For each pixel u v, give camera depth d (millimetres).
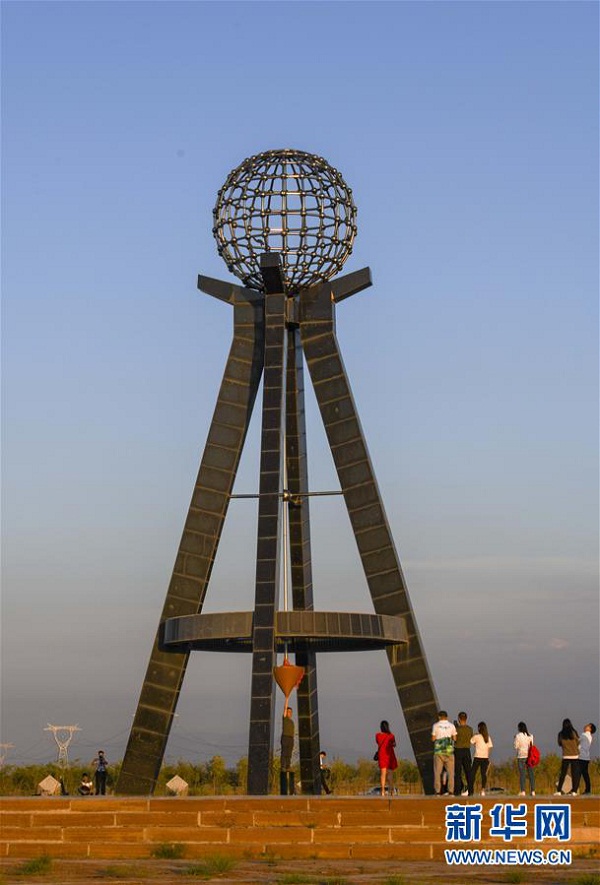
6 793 58281
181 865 29000
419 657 42625
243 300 46562
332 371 45406
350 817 32000
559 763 55531
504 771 55594
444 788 38531
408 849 30641
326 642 45031
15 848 31453
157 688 43688
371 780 58906
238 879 26406
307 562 47750
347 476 44531
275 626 40781
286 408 47562
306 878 25984
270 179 44625
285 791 40000
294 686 40312
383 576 43469
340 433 44875
